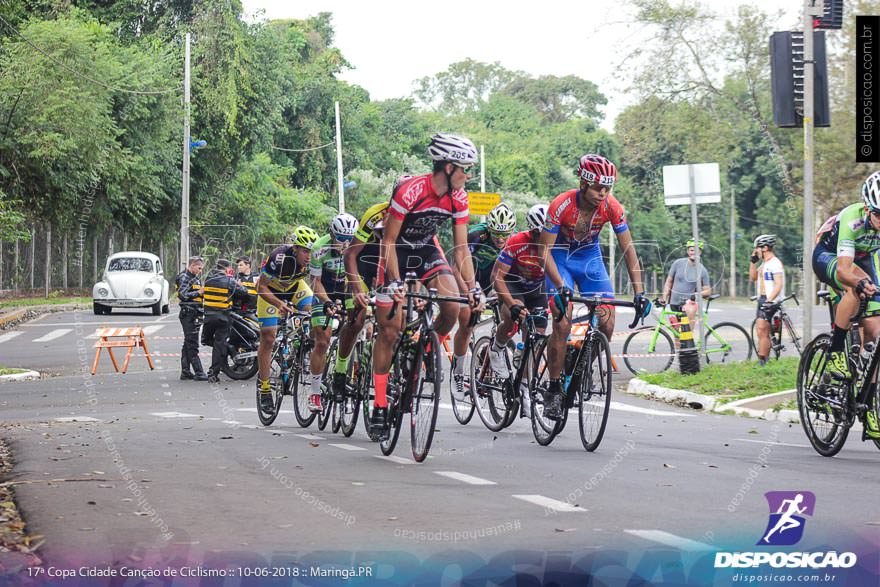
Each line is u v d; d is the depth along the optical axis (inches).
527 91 4212.6
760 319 645.9
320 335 413.4
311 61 3218.5
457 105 4662.9
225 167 2087.8
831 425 344.5
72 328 1162.6
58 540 212.7
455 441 388.5
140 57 1685.5
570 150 3181.6
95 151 1494.8
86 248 1812.3
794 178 798.5
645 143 902.4
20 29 1577.3
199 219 2055.9
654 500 256.7
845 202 754.8
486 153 3400.6
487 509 244.7
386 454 344.5
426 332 328.5
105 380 709.9
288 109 2930.6
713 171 641.0
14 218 1320.1
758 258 664.4
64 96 1464.1
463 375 448.5
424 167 3371.1
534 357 381.7
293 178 3004.4
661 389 597.9
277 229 2319.1
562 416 362.0
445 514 238.7
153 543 210.7
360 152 3152.1
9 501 255.3
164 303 1401.3
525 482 285.3
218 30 1953.7
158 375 741.3
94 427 445.1
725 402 535.5
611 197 369.1
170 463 323.0
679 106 884.6
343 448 364.8
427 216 338.6
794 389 543.8
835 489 272.1
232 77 1956.2
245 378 704.4
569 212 363.6
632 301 358.6
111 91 1572.3
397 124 3577.8
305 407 434.3
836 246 352.2
